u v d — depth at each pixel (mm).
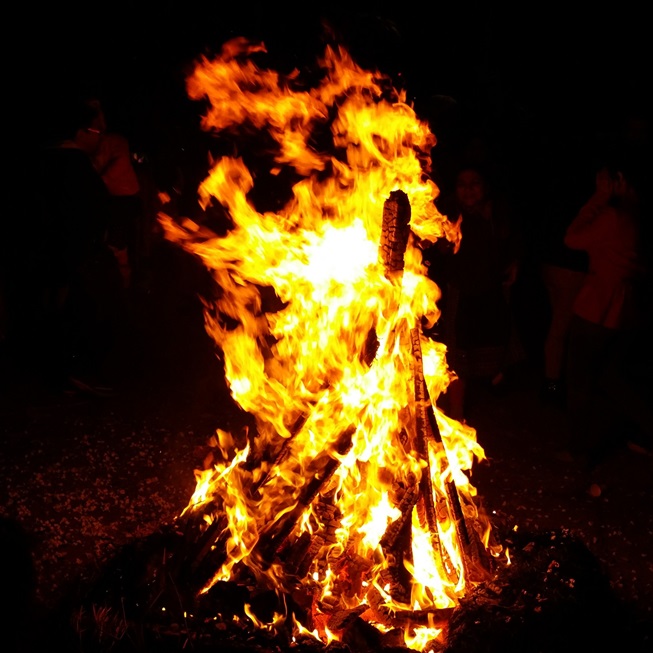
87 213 7141
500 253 5918
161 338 7867
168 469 5387
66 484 5172
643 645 3637
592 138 6520
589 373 5684
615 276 5531
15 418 6266
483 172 5895
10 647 2363
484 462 5664
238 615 3336
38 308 8000
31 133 9078
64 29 11016
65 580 3998
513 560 3785
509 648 3268
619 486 5410
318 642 3217
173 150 8562
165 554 3699
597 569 3893
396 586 3482
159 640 3180
